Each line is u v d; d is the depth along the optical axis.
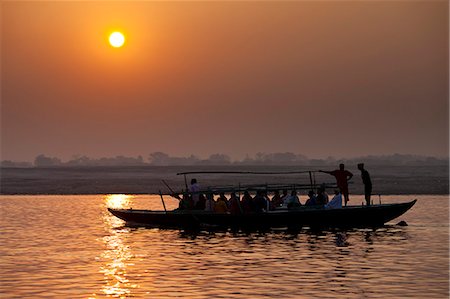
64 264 52.38
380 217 76.50
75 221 90.25
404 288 42.84
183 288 42.81
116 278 46.22
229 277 46.50
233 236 70.19
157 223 79.75
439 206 119.25
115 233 74.19
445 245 61.94
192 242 65.44
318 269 49.50
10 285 43.88
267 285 43.72
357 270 49.06
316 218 75.25
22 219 93.81
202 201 79.38
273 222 75.19
